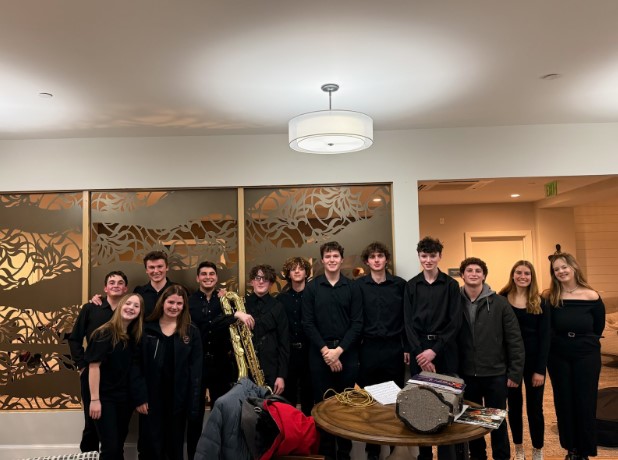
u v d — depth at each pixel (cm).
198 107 313
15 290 371
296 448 207
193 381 285
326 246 311
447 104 318
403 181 371
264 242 373
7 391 363
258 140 375
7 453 350
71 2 193
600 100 317
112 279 310
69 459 251
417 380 219
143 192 377
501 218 783
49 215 377
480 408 227
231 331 296
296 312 327
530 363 308
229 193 377
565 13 208
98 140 375
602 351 616
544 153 368
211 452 205
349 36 225
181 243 373
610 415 363
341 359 307
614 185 569
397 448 254
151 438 279
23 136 368
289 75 267
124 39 224
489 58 251
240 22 210
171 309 281
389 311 313
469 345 298
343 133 268
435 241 302
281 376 304
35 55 238
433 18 210
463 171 370
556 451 340
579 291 312
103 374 274
